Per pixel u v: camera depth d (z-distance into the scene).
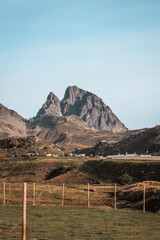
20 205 53.69
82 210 48.47
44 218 38.84
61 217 40.22
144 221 39.22
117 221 38.59
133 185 72.31
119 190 70.94
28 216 40.31
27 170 130.75
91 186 88.94
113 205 57.41
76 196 66.00
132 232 31.39
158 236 29.81
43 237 27.03
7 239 25.61
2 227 31.20
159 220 40.31
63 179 111.69
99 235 29.14
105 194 69.81
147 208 50.66
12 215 40.97
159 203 49.75
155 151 196.88
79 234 29.28
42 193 69.50
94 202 60.22
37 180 120.31
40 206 52.66
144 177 97.62
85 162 130.38
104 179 106.12
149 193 55.78
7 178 124.19
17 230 29.84
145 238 28.50
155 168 100.75
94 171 116.38
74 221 37.31
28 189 76.00
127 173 104.12
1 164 146.88
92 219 39.56
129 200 58.41
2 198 62.06
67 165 131.38
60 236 27.89
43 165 133.38
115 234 29.92
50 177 123.31
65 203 58.12
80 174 113.81
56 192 71.00
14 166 138.50
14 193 70.44
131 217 42.25
